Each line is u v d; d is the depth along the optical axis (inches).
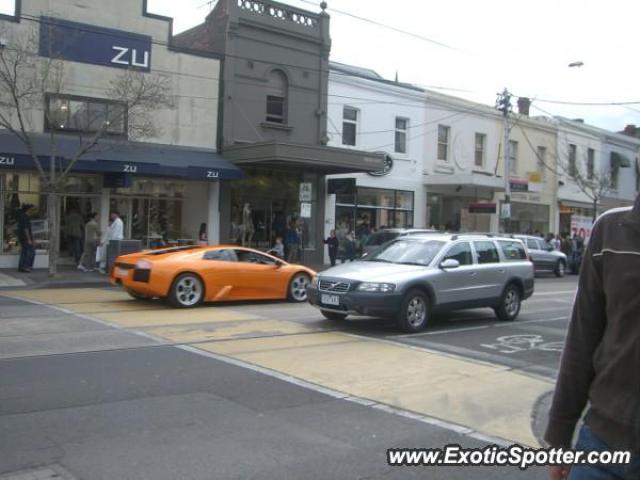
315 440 210.8
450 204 1208.2
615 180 1662.2
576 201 1514.5
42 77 669.3
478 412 252.8
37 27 720.3
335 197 1009.5
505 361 350.3
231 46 880.9
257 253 556.1
